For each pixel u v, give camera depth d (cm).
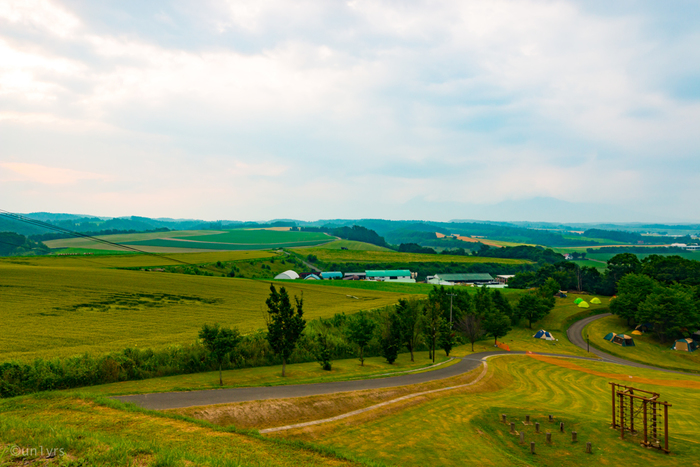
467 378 4881
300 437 2538
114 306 6406
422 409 3394
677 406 4334
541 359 7175
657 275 12188
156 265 11756
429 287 13200
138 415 2175
